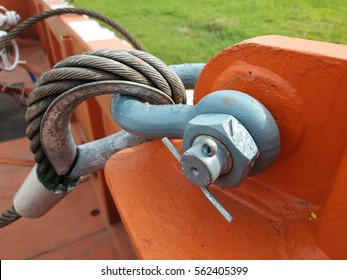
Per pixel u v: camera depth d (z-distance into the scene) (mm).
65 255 1921
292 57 509
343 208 485
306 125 530
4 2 4418
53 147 886
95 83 723
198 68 934
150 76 766
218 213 635
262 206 625
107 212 2012
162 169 751
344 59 462
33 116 826
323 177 550
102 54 754
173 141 838
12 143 2910
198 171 500
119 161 783
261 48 541
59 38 2203
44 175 1026
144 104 710
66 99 756
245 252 569
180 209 654
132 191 704
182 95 851
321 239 532
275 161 591
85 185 2377
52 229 2084
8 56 3271
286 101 532
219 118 518
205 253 578
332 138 513
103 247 1959
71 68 729
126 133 923
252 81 562
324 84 491
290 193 606
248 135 511
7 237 2037
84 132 2641
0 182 2492
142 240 608
